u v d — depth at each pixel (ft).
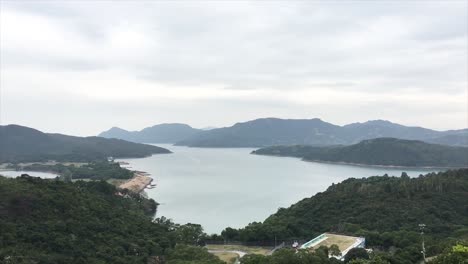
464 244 335.06
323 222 592.19
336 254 407.64
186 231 522.06
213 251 485.97
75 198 474.08
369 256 393.91
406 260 369.50
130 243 412.98
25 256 323.37
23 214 388.57
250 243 524.52
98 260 353.10
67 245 361.30
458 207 599.98
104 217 466.29
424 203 603.26
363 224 555.69
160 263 401.29
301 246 464.65
